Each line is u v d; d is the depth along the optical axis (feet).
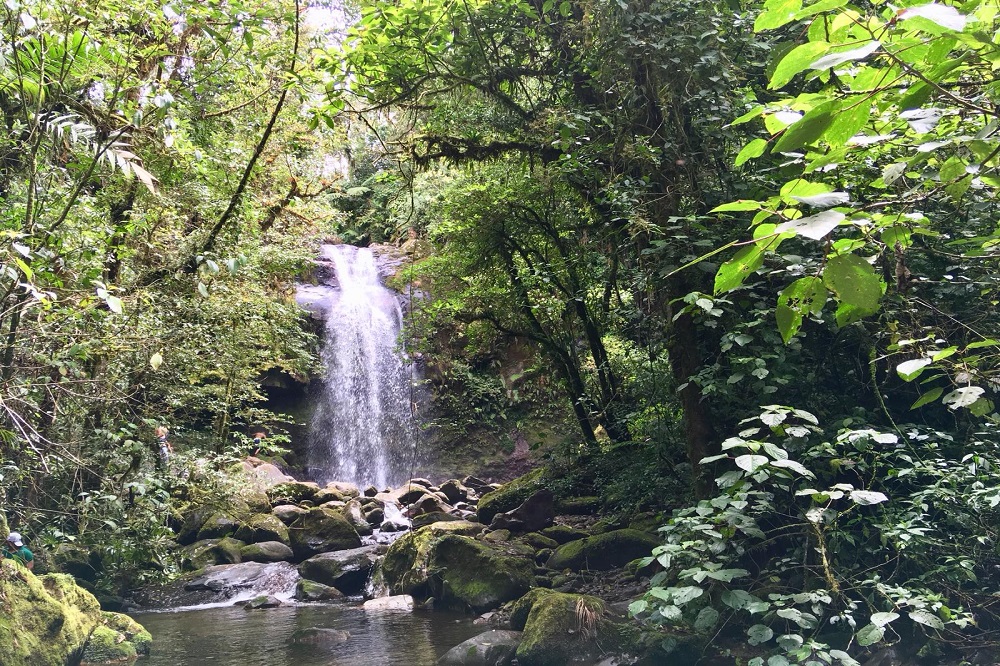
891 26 4.17
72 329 18.30
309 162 39.96
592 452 38.27
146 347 23.00
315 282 68.69
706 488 19.67
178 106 23.59
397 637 23.08
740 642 17.35
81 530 23.12
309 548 37.70
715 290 4.99
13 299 15.79
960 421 17.83
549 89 29.53
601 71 23.04
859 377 19.40
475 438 62.03
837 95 4.73
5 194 19.31
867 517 16.90
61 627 19.06
